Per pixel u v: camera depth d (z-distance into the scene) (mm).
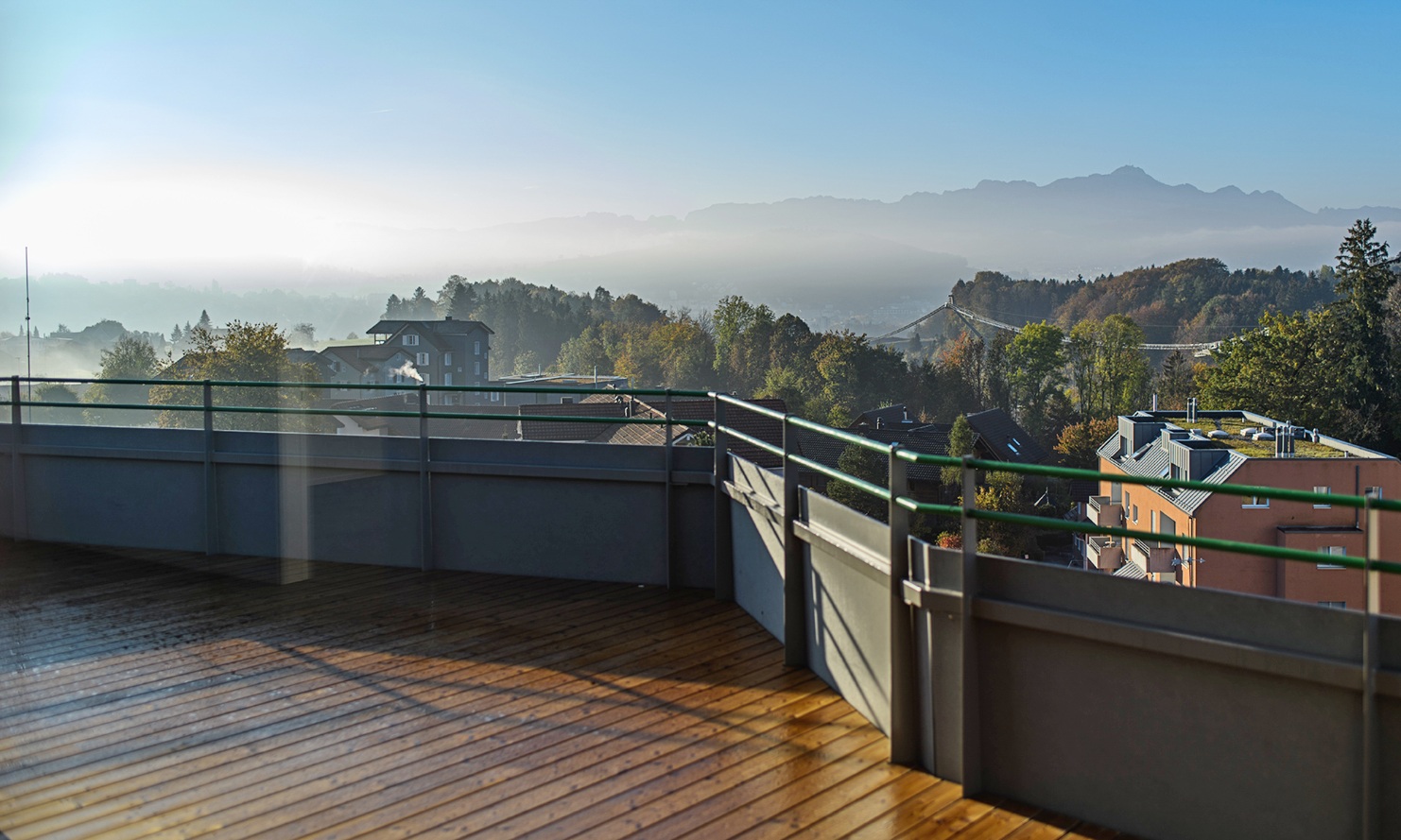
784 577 4020
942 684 2926
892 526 2992
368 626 4516
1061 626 2617
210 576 5324
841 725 3354
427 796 2869
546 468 5242
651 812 2756
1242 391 46062
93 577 5297
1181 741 2461
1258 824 2340
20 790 2910
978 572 2824
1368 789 2137
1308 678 2211
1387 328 44438
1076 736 2662
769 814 2730
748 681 3773
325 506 5617
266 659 4078
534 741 3256
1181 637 2404
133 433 5832
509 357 161000
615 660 4031
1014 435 37719
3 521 5965
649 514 5156
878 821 2688
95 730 3346
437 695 3672
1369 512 2105
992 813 2729
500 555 5414
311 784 2949
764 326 105062
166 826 2695
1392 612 3002
